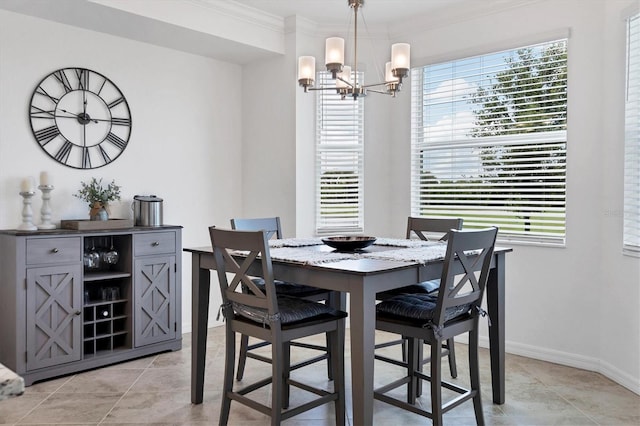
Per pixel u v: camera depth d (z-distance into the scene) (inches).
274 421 84.3
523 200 144.1
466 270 90.4
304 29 166.1
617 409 104.4
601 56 126.4
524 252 141.5
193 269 108.0
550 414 102.0
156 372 126.5
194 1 142.8
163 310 142.1
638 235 114.2
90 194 137.9
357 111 174.6
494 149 149.8
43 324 118.8
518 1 140.4
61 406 105.0
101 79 145.8
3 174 128.0
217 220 175.8
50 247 119.6
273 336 85.9
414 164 168.6
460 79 157.5
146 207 142.9
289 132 167.5
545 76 138.5
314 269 87.4
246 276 90.0
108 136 147.5
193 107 168.2
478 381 94.8
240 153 182.2
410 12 158.1
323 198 173.3
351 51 171.8
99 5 124.6
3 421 97.4
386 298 116.0
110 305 134.1
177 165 164.4
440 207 162.2
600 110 126.7
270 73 172.2
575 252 131.8
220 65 175.5
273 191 172.9
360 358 81.4
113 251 134.6
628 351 116.6
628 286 116.6
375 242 120.0
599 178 127.2
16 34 129.6
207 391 114.1
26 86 131.5
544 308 137.6
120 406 105.2
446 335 89.2
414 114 168.1
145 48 155.6
